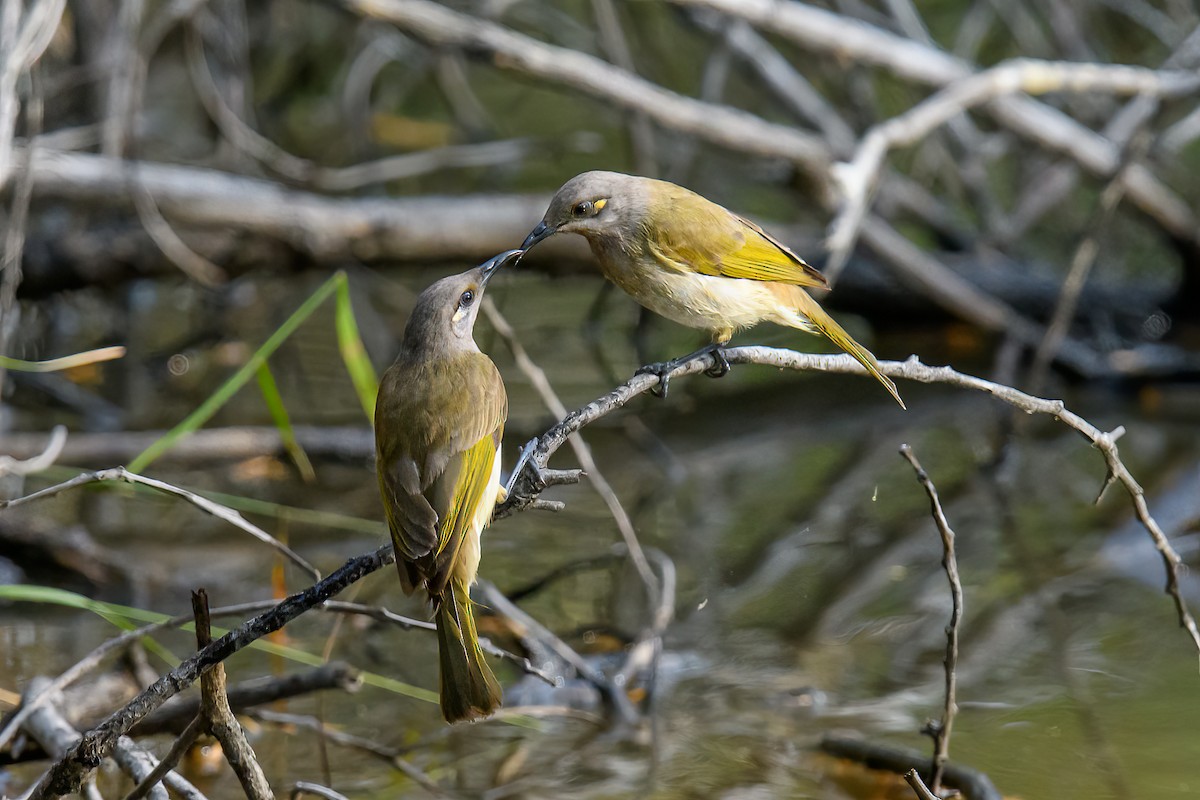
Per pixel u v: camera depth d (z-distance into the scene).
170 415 14.58
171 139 18.62
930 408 15.38
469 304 7.73
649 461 14.05
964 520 12.73
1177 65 16.16
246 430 13.50
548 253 15.72
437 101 21.36
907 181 17.95
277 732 9.26
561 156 19.59
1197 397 15.44
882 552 12.14
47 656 9.91
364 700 9.72
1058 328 14.70
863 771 8.72
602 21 17.20
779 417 15.12
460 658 6.41
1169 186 17.62
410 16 14.09
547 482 6.64
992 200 18.16
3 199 13.39
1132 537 12.19
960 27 20.36
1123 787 8.41
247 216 14.60
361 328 16.81
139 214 13.73
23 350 15.41
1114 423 14.87
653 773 8.77
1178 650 10.30
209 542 11.98
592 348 16.44
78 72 15.09
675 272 8.81
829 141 16.34
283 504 12.73
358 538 12.16
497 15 18.28
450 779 8.70
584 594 11.30
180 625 8.07
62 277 14.44
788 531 12.54
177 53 18.31
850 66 15.90
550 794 8.50
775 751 9.05
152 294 17.11
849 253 16.33
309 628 10.62
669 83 19.98
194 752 8.77
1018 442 14.47
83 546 11.23
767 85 17.11
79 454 12.94
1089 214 18.77
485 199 15.66
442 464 6.88
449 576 6.55
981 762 8.77
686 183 18.75
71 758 5.97
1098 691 9.73
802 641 10.60
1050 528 12.48
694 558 11.98
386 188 19.52
